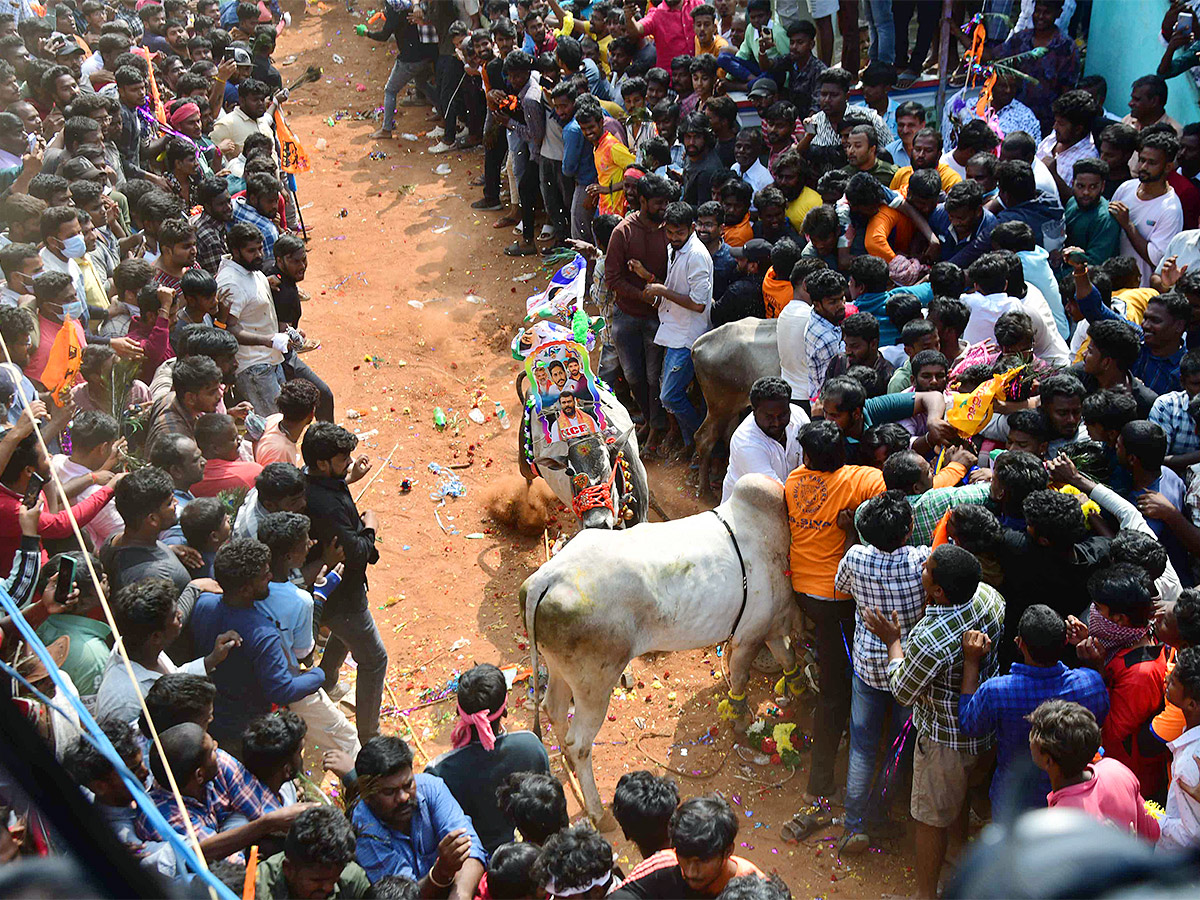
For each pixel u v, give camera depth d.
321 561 5.77
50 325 6.45
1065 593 5.00
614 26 12.34
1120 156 8.51
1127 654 4.67
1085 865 0.91
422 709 6.80
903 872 5.56
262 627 5.04
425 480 8.99
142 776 3.94
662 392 8.71
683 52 12.05
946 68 10.84
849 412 5.82
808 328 6.96
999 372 6.16
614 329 8.94
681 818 3.79
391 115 14.62
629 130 11.02
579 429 6.94
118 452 5.80
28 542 5.18
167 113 10.76
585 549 5.76
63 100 9.55
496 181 12.98
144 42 12.84
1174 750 4.19
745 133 9.40
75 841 1.44
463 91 13.80
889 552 5.19
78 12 12.70
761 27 11.16
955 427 5.91
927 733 4.99
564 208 11.73
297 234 12.33
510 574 7.98
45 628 4.79
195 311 7.25
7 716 1.57
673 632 5.94
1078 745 3.92
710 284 8.30
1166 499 5.34
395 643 7.35
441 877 4.12
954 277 6.93
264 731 4.34
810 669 6.75
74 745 3.50
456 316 11.23
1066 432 5.61
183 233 7.59
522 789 4.26
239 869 3.83
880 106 10.29
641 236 8.45
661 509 8.58
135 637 4.58
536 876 3.85
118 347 6.80
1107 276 6.95
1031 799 4.25
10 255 6.52
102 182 8.53
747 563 6.01
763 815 5.96
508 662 7.16
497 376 10.33
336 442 5.57
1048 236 7.87
